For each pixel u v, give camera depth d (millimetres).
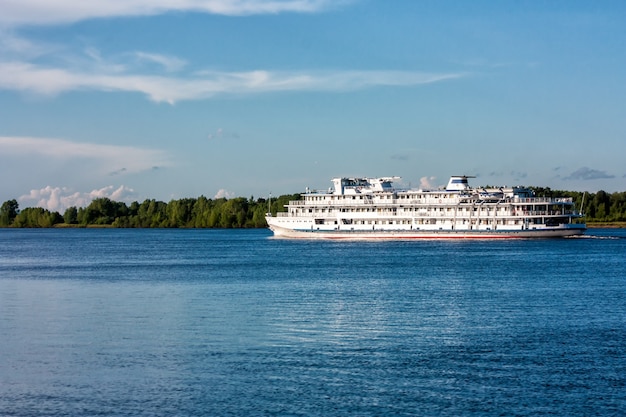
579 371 57781
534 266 144875
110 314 86438
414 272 134000
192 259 179500
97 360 62469
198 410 49656
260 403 50781
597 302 93125
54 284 122062
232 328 75750
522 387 53844
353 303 93062
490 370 58188
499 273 131125
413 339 69688
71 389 54375
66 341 70250
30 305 95500
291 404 50562
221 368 59312
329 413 48875
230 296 101188
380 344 67500
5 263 176625
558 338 69750
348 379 55969
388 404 50406
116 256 198750
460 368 58812
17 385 55469
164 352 65000
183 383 55375
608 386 54000
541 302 93312
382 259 166875
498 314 83875
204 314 85062
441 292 104000
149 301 97375
